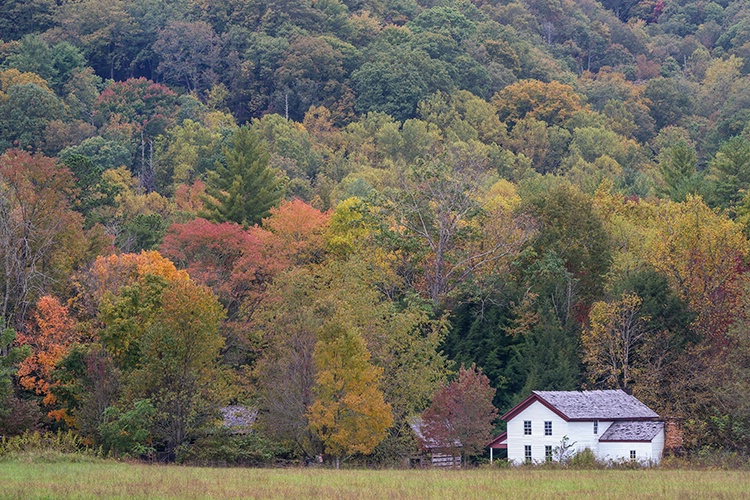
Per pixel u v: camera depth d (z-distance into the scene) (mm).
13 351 79688
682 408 96000
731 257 111688
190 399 80875
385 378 91438
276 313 94000
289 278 101438
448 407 86750
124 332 84750
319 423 80500
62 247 107062
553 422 87812
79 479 56156
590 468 76312
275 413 83688
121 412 80562
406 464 83625
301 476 62062
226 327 102312
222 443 80500
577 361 107250
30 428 79938
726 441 91375
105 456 77250
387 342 93812
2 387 78375
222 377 87562
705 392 96188
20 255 100500
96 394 82375
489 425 87625
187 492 50656
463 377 88812
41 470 61656
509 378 107375
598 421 87875
